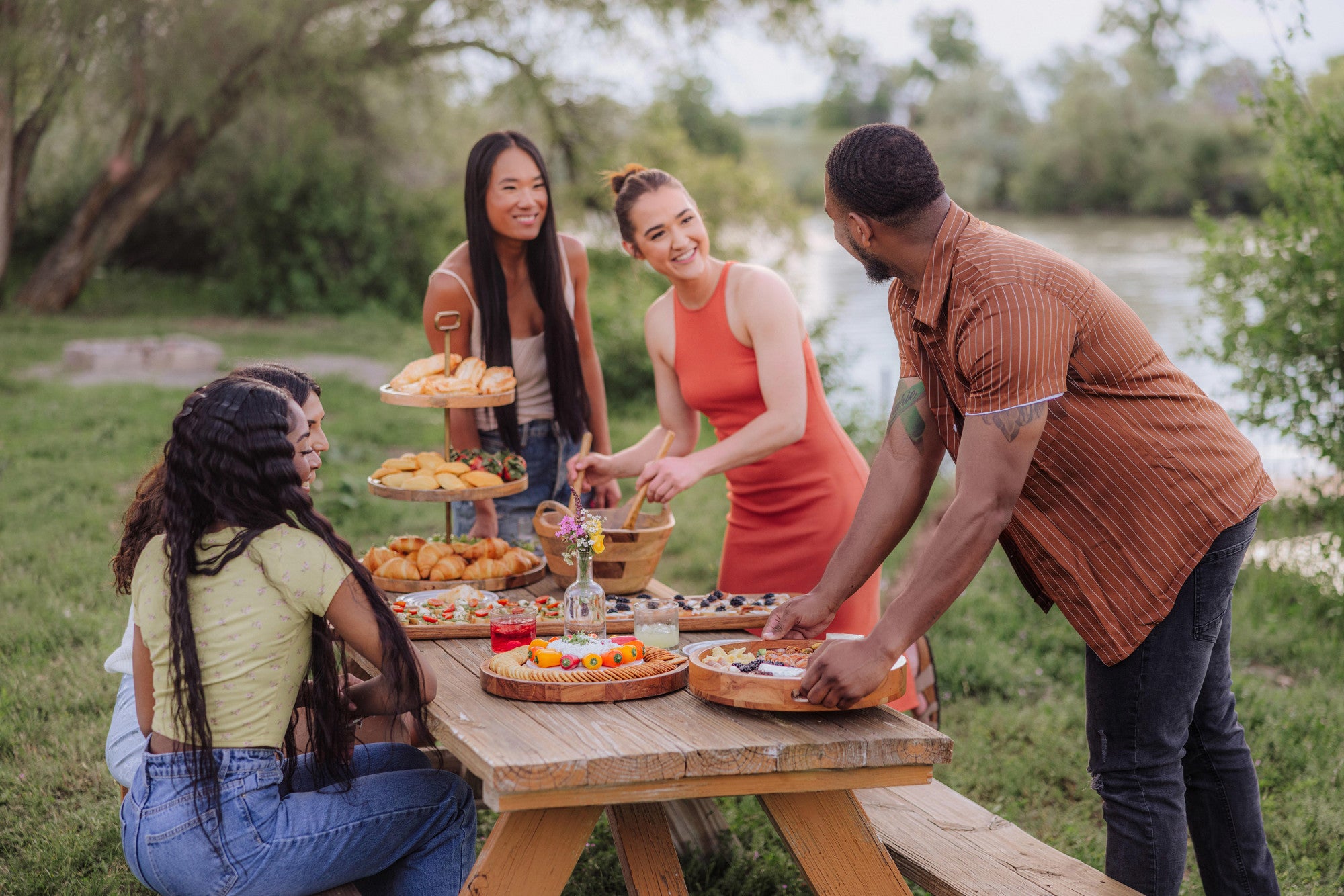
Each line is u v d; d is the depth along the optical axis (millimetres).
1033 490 2379
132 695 2932
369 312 20172
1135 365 2281
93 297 21016
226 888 2209
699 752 1991
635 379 11461
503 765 1916
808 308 18297
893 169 2209
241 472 2227
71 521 6711
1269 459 8000
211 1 16047
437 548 3197
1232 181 50344
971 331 2150
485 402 3139
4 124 16250
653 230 3211
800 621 2529
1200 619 2352
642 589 3217
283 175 19906
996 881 2387
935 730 2119
